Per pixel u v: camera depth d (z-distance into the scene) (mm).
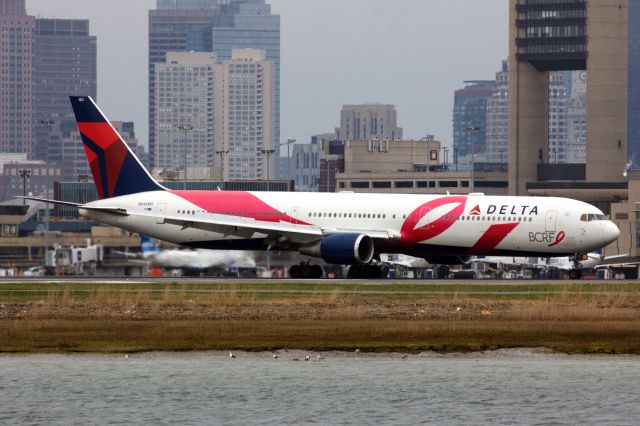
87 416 159625
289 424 156875
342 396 169500
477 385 175500
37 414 160250
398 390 173000
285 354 193875
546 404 165750
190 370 183500
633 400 167875
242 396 169625
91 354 192875
